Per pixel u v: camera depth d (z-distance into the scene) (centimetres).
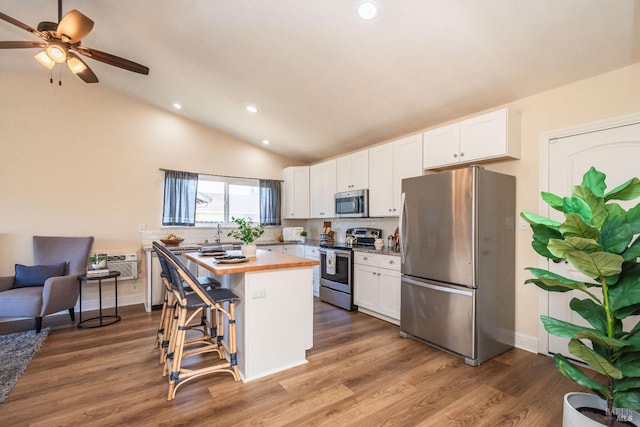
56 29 222
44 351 277
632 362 143
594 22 194
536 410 194
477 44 229
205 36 274
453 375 237
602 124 239
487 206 264
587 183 165
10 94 370
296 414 189
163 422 180
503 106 301
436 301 282
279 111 402
